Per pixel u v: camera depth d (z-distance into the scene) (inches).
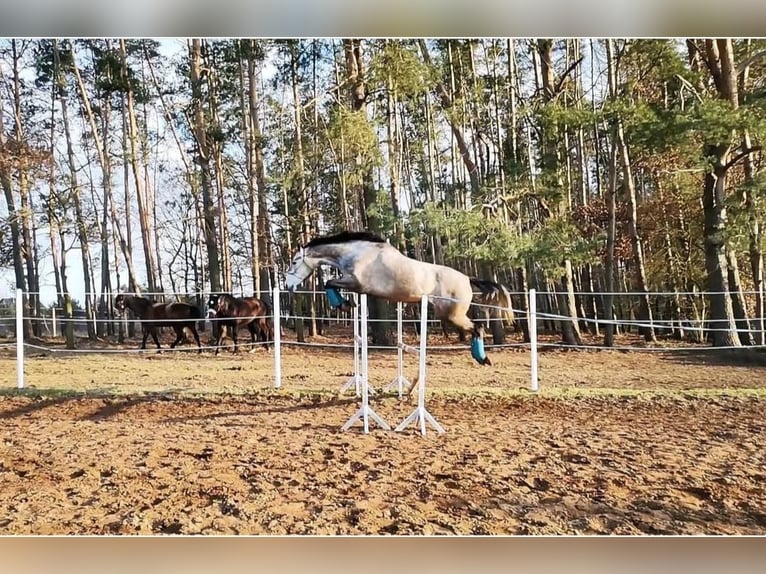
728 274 601.0
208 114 812.6
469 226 555.5
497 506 162.1
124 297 598.2
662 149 518.0
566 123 563.2
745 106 468.8
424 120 826.2
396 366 466.3
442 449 220.8
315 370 437.4
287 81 797.9
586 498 167.9
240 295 654.5
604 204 816.9
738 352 525.3
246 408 298.0
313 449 220.4
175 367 455.8
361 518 153.1
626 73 686.5
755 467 196.9
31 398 315.0
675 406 296.5
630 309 879.7
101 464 202.1
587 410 291.7
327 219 880.9
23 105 934.4
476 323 308.2
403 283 274.8
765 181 475.5
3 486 180.2
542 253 570.9
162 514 157.0
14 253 830.5
